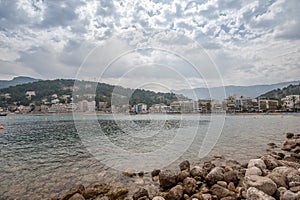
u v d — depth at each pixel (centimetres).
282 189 388
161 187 555
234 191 480
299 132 1883
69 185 604
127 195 514
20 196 535
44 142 1404
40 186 598
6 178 667
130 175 664
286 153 968
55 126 2516
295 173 447
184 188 503
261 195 362
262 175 479
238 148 1121
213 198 460
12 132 2012
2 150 1152
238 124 2864
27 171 740
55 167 785
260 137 1553
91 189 517
